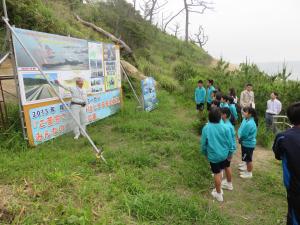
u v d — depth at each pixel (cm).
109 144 825
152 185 564
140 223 427
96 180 545
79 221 393
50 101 838
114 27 2580
